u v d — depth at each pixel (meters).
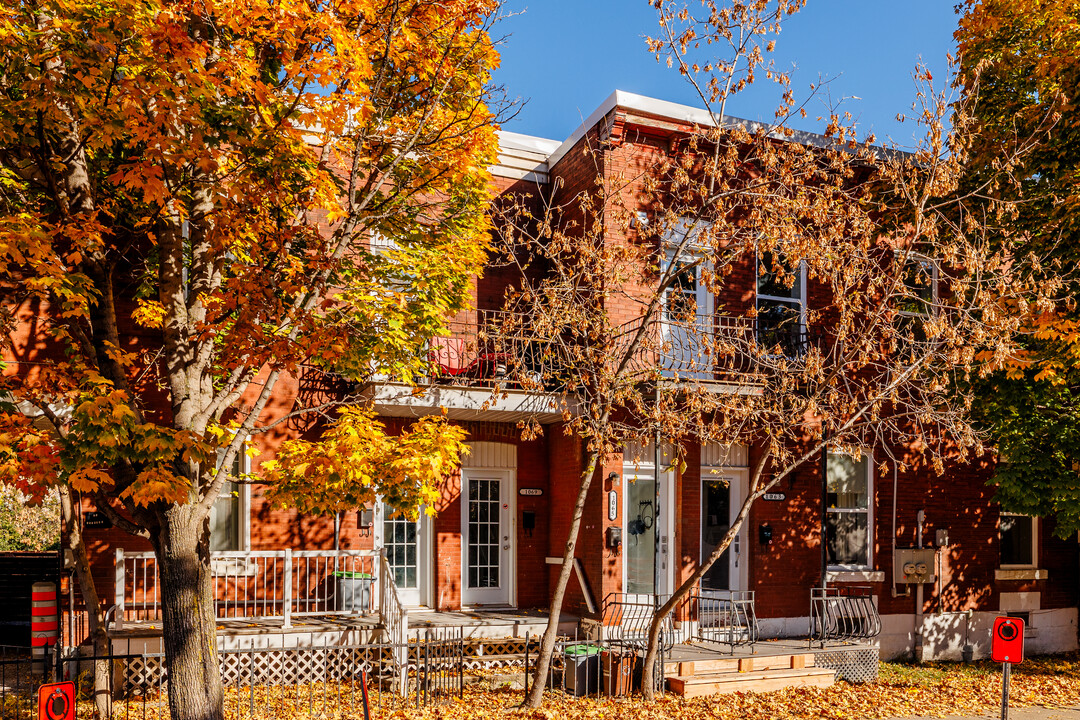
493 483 14.20
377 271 9.45
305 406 12.66
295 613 11.21
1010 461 13.09
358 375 9.68
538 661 9.58
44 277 6.24
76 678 10.13
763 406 11.18
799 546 13.90
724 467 13.84
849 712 10.09
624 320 12.84
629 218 10.91
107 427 5.93
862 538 14.77
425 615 12.88
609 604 12.12
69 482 6.05
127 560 11.40
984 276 11.67
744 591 12.66
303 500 8.01
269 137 6.98
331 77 6.87
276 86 7.56
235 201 7.26
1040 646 16.27
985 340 10.46
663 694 10.51
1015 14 12.58
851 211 10.48
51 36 6.63
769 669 11.50
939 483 15.47
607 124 13.11
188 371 7.47
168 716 9.09
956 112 12.46
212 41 7.46
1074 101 11.84
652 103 13.10
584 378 10.23
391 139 8.43
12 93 6.95
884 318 11.67
